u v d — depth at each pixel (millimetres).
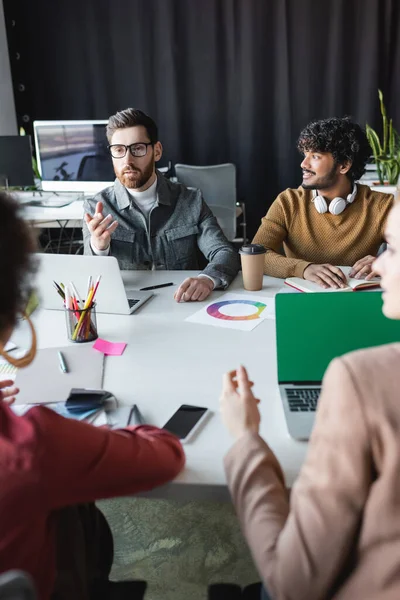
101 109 4488
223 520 1808
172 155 4531
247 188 4566
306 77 4281
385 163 3451
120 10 4250
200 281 1731
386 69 4230
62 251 4418
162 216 2127
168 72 4348
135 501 1898
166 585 1559
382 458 579
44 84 4457
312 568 608
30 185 3521
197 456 911
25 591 510
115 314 1601
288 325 1092
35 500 637
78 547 854
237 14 4184
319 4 4113
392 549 583
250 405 881
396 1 4070
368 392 584
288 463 885
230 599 904
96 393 1072
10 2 4238
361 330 1077
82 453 687
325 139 1945
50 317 1611
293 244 2143
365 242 2072
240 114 4410
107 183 3453
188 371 1222
